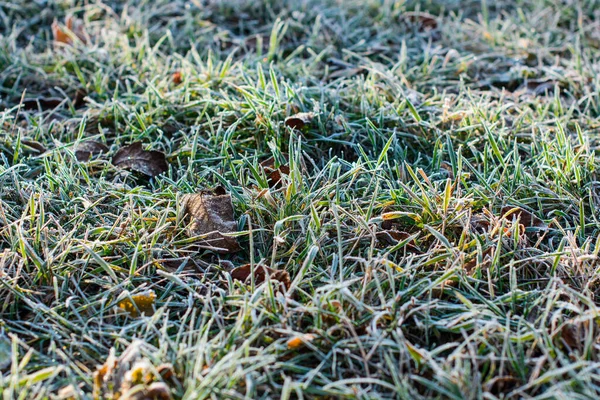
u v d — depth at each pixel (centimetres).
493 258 84
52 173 97
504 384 75
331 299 80
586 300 78
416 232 90
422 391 75
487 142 105
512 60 131
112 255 88
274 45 128
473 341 78
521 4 156
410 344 75
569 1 153
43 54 129
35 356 77
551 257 86
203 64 129
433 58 125
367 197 94
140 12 144
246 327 78
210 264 87
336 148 106
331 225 88
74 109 115
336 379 76
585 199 96
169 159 104
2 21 142
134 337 77
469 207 91
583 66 127
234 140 106
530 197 96
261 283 84
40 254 86
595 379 74
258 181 93
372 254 86
